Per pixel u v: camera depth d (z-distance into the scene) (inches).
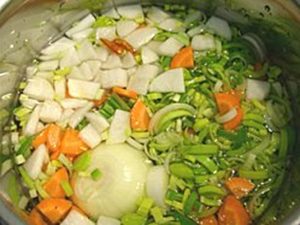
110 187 11.4
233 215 11.3
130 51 12.8
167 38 12.9
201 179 11.6
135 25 13.1
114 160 11.6
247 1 12.3
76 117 12.2
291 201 10.9
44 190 11.6
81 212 11.5
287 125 12.2
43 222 11.5
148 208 11.4
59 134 12.0
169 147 11.8
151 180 11.5
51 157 11.9
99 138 11.9
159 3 13.4
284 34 12.1
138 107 12.1
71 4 12.9
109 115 12.2
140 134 11.9
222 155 11.8
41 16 12.5
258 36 12.9
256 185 11.7
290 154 12.0
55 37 13.3
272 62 12.8
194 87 12.4
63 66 12.9
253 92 12.4
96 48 13.0
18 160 12.0
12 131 12.4
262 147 11.9
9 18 11.5
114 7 13.4
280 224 9.5
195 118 12.1
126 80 12.5
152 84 12.3
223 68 12.6
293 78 12.4
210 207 11.5
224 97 12.1
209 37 12.9
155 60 12.7
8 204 9.9
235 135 11.9
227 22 13.2
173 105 12.1
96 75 12.7
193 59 12.6
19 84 12.8
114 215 11.5
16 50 12.3
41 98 12.5
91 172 11.5
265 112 12.2
